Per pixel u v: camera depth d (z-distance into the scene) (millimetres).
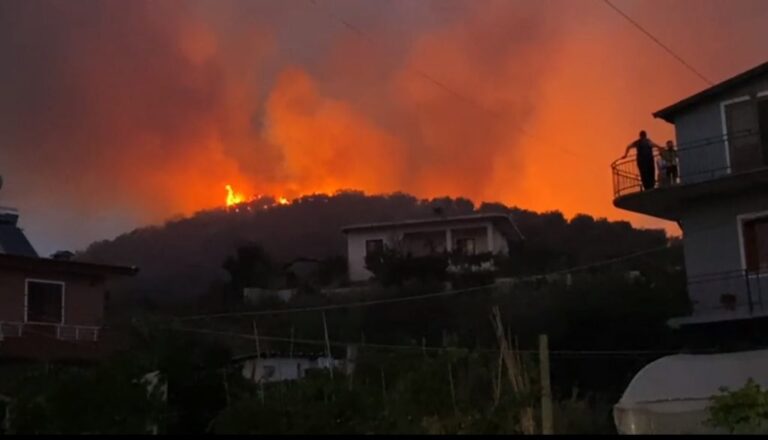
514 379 12586
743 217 24453
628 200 25375
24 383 10008
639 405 19469
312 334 39688
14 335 27734
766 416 12000
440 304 40812
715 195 24859
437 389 12297
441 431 11602
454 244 53281
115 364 10242
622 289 34344
